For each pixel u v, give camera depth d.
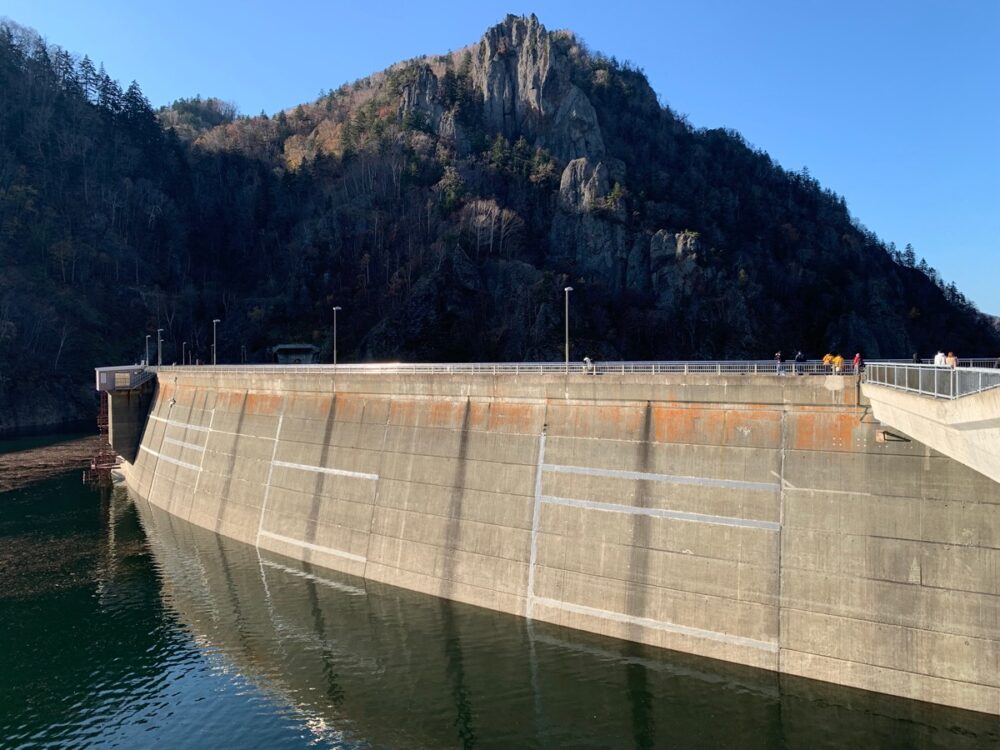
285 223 194.12
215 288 182.62
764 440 35.56
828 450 33.75
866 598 31.42
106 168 185.12
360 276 157.25
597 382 41.47
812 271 153.62
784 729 29.67
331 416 56.97
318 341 150.25
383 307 148.50
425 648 38.72
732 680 33.06
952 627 29.47
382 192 172.75
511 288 140.12
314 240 167.38
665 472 38.09
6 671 38.50
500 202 160.12
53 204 167.62
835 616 31.97
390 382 52.78
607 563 38.72
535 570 41.41
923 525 30.80
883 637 30.77
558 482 41.97
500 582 42.72
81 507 74.44
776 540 34.06
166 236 186.38
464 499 45.84
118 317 164.12
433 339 135.75
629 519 38.66
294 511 56.81
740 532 35.09
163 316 169.00
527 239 153.62
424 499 47.97
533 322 132.25
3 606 47.12
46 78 186.50
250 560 55.25
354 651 39.28
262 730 32.62
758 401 36.00
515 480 43.88
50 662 39.44
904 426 29.98
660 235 143.62
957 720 28.58
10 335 141.12
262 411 64.19
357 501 52.28
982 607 29.00
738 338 135.62
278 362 150.50
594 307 135.50
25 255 156.75
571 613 39.41
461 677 35.75
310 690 35.81
